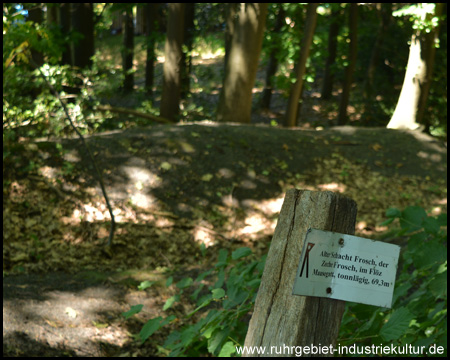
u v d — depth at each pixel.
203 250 2.92
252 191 8.99
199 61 23.34
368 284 1.52
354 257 1.51
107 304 5.21
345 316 2.48
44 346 4.25
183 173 8.77
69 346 4.34
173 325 4.99
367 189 9.73
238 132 10.26
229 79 11.88
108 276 6.05
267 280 1.58
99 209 7.65
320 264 1.49
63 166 8.02
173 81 13.28
